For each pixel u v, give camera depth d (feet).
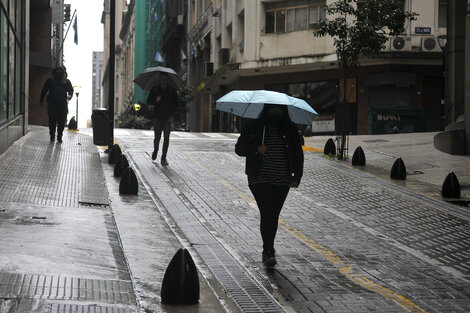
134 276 19.27
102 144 51.47
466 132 53.98
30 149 47.32
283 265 22.49
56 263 18.89
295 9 118.32
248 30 122.52
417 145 63.62
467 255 24.89
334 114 117.50
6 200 28.17
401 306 18.12
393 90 113.50
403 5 111.04
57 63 157.89
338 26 55.72
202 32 166.81
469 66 53.01
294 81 123.54
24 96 58.29
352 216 31.86
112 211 29.71
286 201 35.22
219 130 157.07
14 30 50.78
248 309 17.12
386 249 25.50
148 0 264.11
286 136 22.70
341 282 20.61
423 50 108.88
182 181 40.96
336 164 50.78
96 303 15.78
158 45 262.67
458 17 69.31
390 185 41.14
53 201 29.58
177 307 16.74
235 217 30.86
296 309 17.67
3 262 18.12
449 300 18.94
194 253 23.39
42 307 14.88
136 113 199.52
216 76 134.82
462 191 39.37
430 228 29.48
